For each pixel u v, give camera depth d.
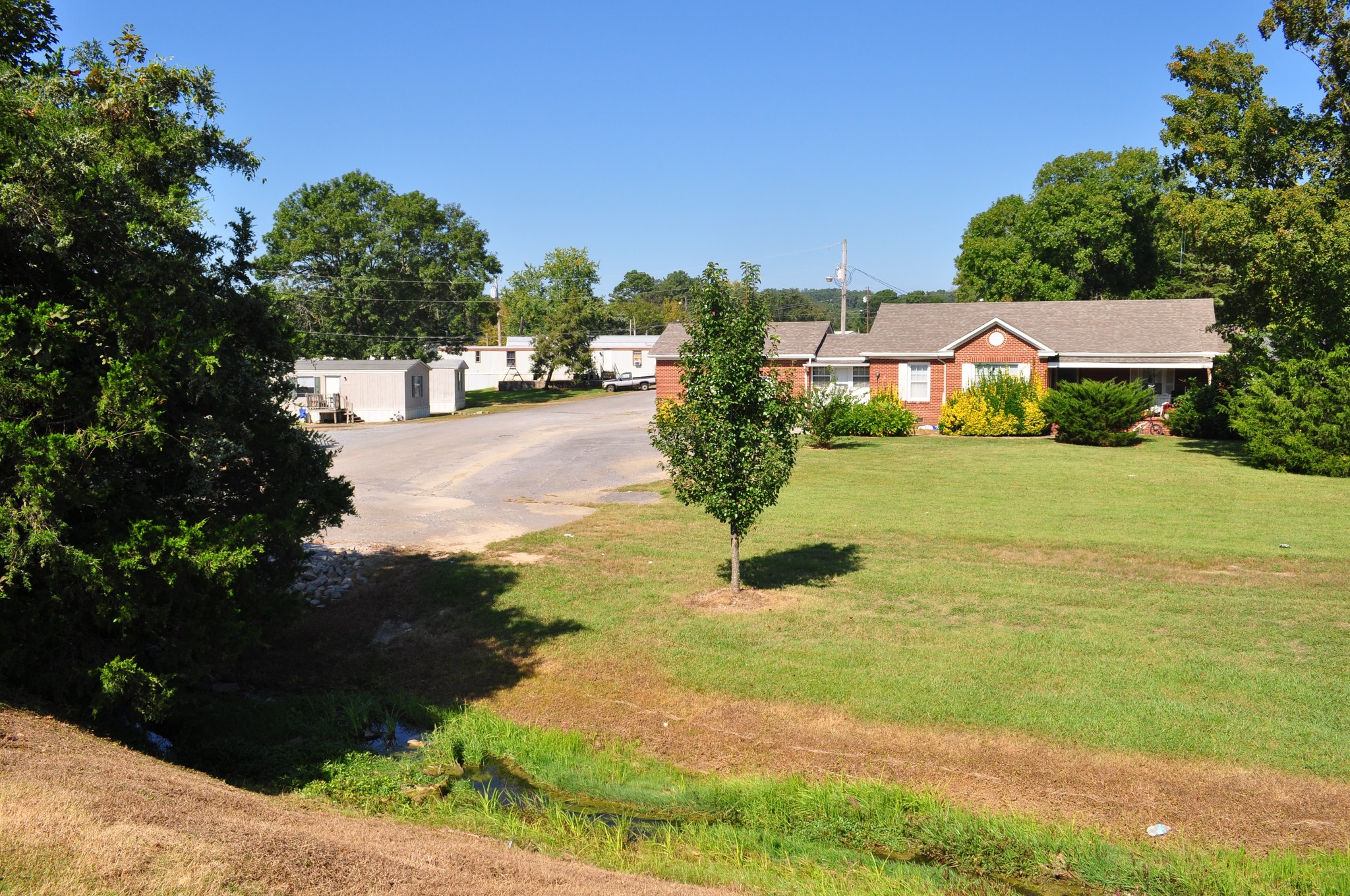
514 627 12.28
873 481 23.19
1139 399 29.17
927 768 8.15
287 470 10.39
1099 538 16.33
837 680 9.95
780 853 7.10
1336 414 22.88
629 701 9.96
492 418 46.53
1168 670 9.78
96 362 8.09
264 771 8.45
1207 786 7.55
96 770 6.24
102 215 7.80
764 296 12.76
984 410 32.50
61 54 9.55
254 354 9.99
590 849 7.07
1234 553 14.94
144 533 7.51
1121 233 53.22
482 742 9.14
